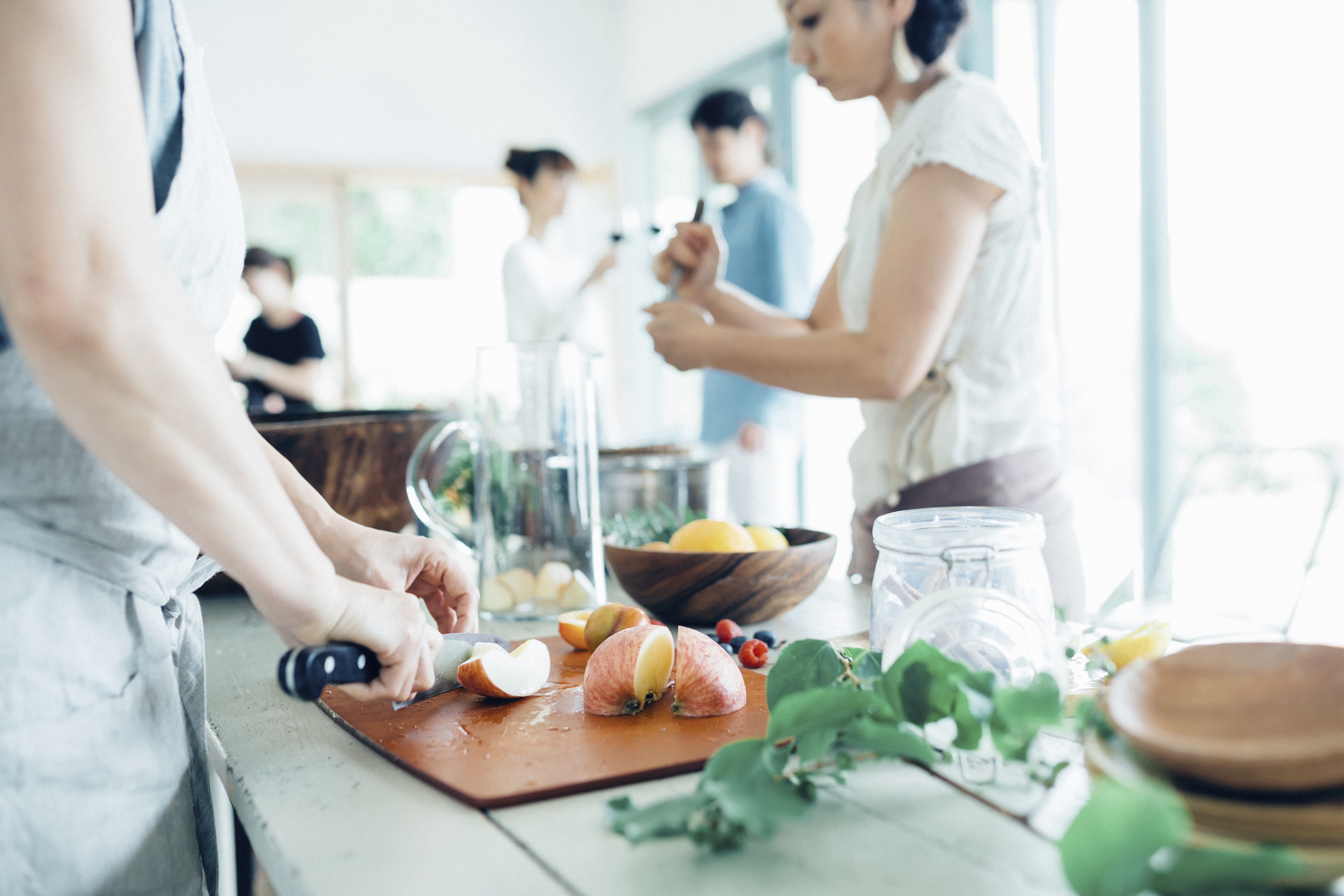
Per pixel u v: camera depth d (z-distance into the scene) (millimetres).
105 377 427
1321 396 2213
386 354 5344
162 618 586
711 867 454
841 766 506
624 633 681
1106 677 667
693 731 636
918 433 1178
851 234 1289
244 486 475
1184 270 2471
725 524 964
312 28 5109
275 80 5059
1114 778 402
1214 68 2373
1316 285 2207
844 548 3627
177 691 592
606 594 1197
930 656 473
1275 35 2242
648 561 926
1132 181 2561
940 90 1108
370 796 560
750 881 438
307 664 517
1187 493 1479
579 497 1042
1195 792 387
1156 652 657
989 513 650
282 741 663
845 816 499
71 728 527
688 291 1471
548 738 628
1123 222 2594
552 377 1031
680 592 925
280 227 5129
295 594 513
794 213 2799
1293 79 2215
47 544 523
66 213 417
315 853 487
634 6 5340
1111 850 329
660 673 682
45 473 520
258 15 5016
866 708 481
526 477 1030
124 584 553
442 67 5348
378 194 5285
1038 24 2760
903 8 1118
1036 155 1145
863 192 1256
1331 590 1995
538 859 472
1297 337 2248
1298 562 1953
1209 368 2439
